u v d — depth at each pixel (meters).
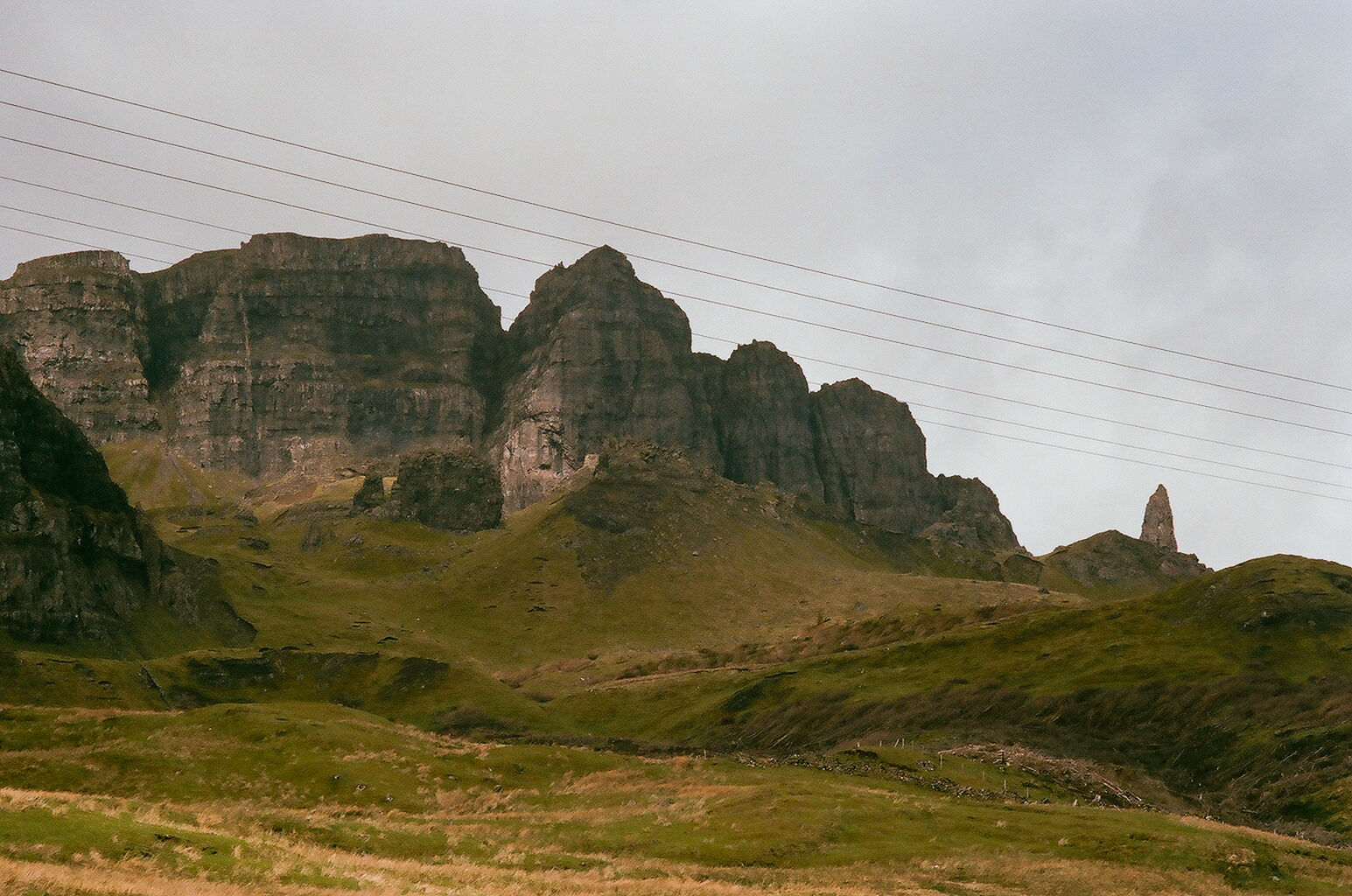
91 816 65.38
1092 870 87.62
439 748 125.19
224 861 63.38
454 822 99.88
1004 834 97.12
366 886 64.69
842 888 79.94
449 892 66.31
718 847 90.81
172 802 104.50
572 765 121.69
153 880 57.72
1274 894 85.88
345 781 111.00
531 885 73.50
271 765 114.75
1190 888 85.19
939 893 79.94
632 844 91.88
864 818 99.50
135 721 122.81
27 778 109.00
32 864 56.19
